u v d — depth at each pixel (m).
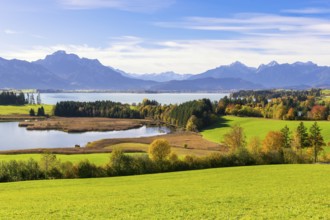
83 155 94.69
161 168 70.94
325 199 35.66
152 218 30.39
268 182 49.81
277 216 29.11
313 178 52.34
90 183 55.50
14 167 64.25
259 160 78.88
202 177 58.16
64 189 49.44
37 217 32.03
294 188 43.56
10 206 37.31
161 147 82.94
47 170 65.25
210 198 38.25
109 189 48.34
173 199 38.59
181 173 64.62
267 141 104.12
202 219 29.39
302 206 32.50
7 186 53.78
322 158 96.50
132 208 34.53
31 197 42.97
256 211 31.28
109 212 33.19
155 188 47.94
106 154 98.00
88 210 34.31
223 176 58.09
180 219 29.72
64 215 32.53
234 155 77.88
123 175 67.94
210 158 75.75
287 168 65.75
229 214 30.62
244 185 48.00
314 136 101.00
